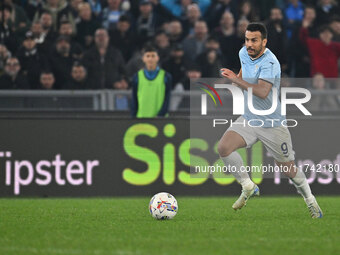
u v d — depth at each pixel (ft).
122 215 99.81
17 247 68.85
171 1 185.37
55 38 169.68
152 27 182.91
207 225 87.15
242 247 68.95
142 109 134.10
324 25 172.55
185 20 184.55
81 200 124.26
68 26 170.19
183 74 164.66
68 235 77.66
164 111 134.62
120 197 130.62
